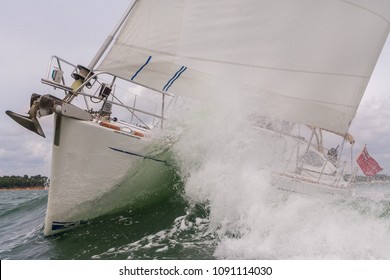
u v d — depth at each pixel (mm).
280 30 5926
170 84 5566
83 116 5387
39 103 5062
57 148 5285
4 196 16078
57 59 5391
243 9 5633
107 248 4832
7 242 5801
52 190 5410
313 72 6344
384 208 5641
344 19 6312
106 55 5316
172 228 5344
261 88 6051
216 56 5652
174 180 6109
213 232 5113
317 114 6664
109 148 5539
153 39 5367
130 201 6023
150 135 5820
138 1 5277
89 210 5684
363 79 6918
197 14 5445
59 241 5297
